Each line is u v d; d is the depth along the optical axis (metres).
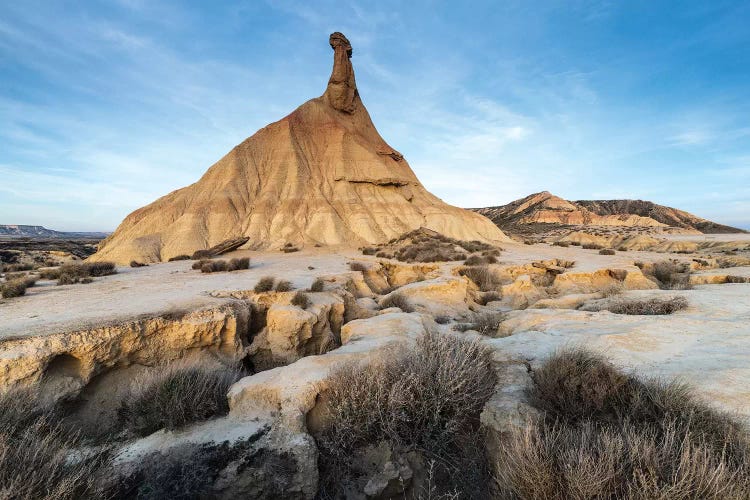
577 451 2.80
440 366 4.33
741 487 2.32
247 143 50.66
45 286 12.12
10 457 3.17
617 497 2.51
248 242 36.19
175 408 4.35
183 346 7.04
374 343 6.21
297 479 3.60
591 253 30.23
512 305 14.31
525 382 4.59
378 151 57.12
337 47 60.72
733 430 3.04
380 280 18.22
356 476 3.73
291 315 8.69
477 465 3.65
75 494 3.27
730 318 7.29
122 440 4.35
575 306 10.88
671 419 3.21
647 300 9.54
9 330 6.05
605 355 5.13
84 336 5.89
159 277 14.59
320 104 59.84
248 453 3.82
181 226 37.47
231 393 4.69
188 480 3.56
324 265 20.09
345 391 4.25
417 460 3.77
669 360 4.92
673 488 2.31
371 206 45.78
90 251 62.41
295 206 42.44
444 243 33.50
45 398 5.11
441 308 12.69
